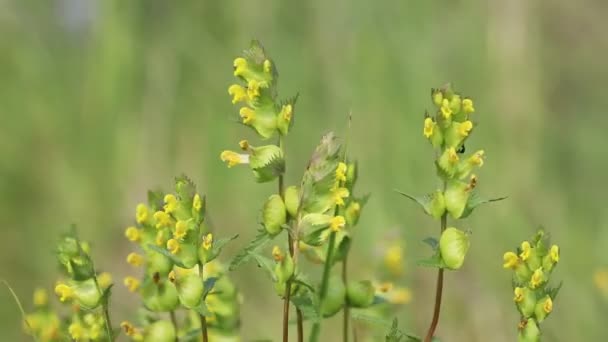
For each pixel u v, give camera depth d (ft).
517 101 33.17
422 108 32.24
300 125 32.27
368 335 15.67
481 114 32.99
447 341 26.35
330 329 23.56
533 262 11.35
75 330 12.69
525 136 32.91
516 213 30.68
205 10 34.47
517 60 33.81
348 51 33.17
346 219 12.63
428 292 27.07
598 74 37.86
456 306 27.09
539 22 35.50
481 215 29.89
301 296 12.32
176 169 32.50
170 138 32.94
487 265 28.50
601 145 36.06
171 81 33.58
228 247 29.68
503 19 34.04
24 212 32.12
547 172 34.19
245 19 34.14
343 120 32.24
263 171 11.48
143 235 12.65
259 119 11.62
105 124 33.45
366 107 32.19
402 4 33.71
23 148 33.68
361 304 12.67
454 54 33.83
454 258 11.16
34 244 30.94
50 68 36.29
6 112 34.06
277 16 34.17
